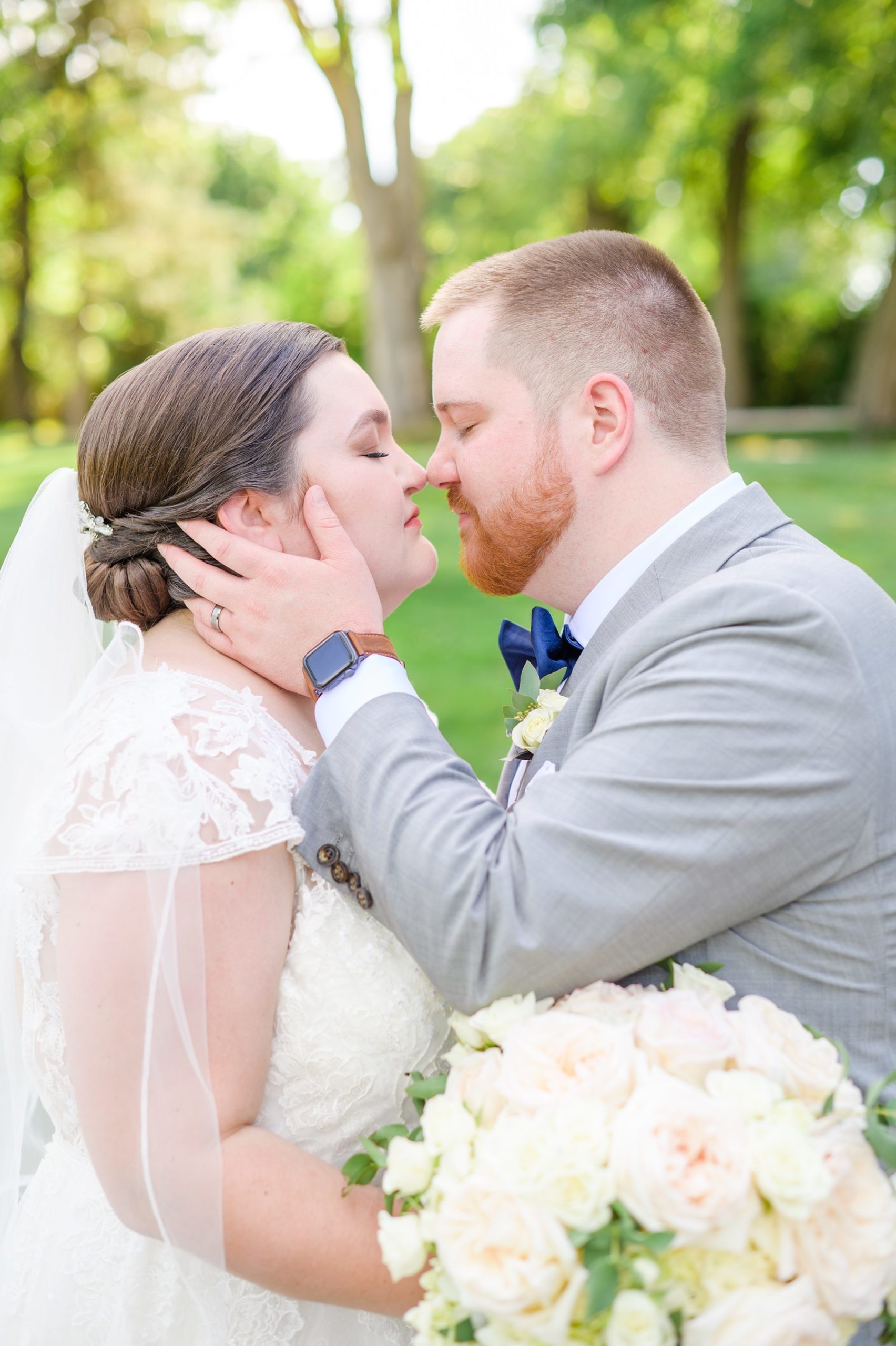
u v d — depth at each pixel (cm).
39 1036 153
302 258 3481
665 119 2034
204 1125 133
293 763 155
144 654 166
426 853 138
